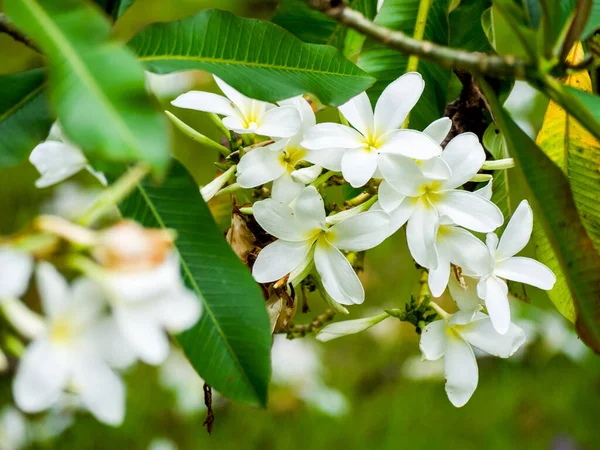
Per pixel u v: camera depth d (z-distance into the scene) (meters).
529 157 0.81
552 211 0.82
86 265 0.70
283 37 0.87
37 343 0.70
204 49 0.86
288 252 0.87
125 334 0.69
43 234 0.70
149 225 0.84
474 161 0.87
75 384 0.70
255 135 0.92
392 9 0.97
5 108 0.84
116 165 0.82
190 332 0.83
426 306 0.92
